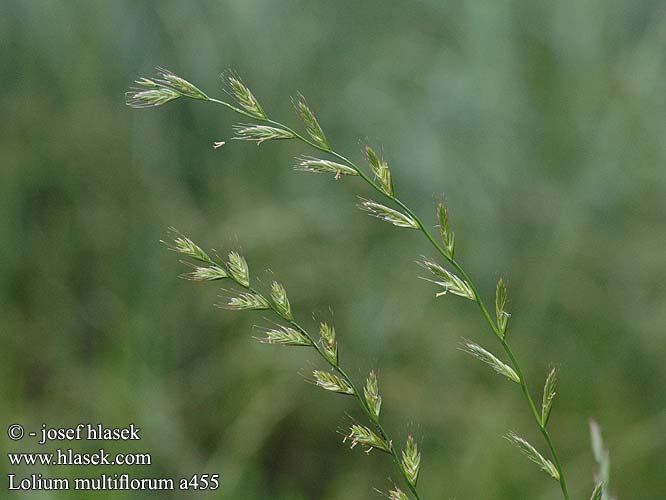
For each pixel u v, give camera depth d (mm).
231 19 3922
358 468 3000
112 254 3533
